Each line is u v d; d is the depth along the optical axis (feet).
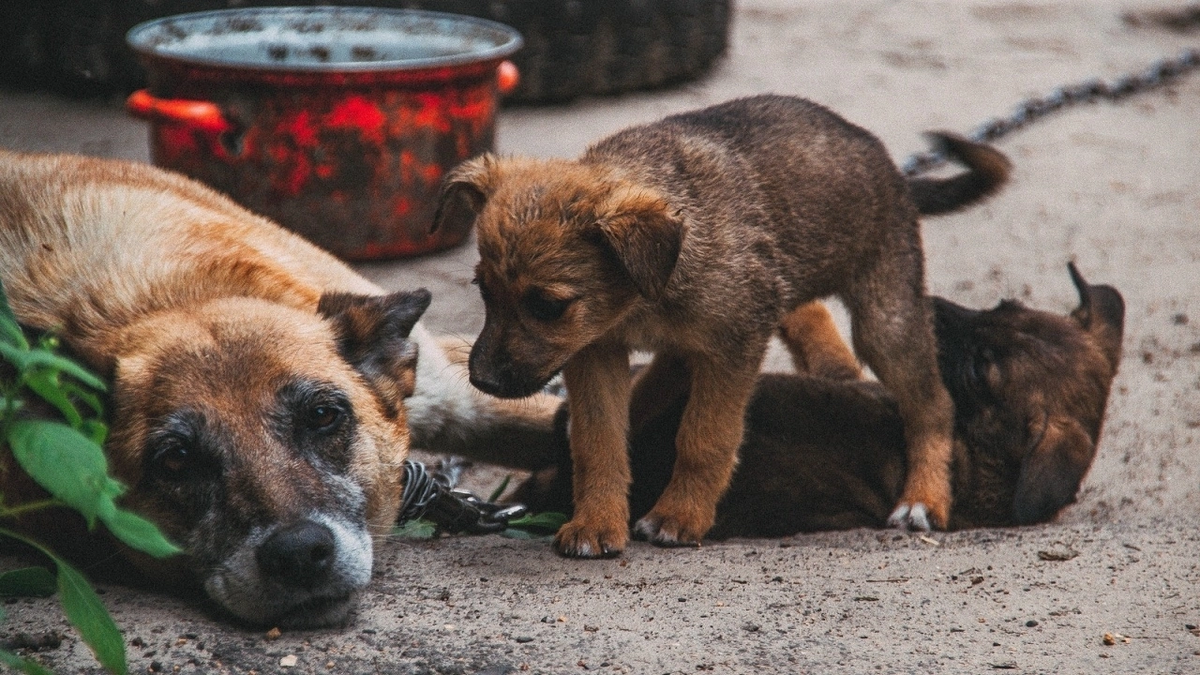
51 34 48.03
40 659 14.85
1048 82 56.95
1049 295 35.12
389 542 20.65
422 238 37.01
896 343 24.53
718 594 18.19
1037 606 17.75
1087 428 24.94
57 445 12.45
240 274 20.75
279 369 17.94
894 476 25.08
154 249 20.52
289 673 15.26
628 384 22.38
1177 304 34.96
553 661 15.67
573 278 20.03
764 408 25.36
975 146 27.71
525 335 20.13
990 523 25.04
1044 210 42.06
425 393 25.31
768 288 21.80
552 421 27.20
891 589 18.52
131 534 12.52
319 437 18.19
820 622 17.12
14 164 22.70
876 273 24.80
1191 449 27.63
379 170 35.47
